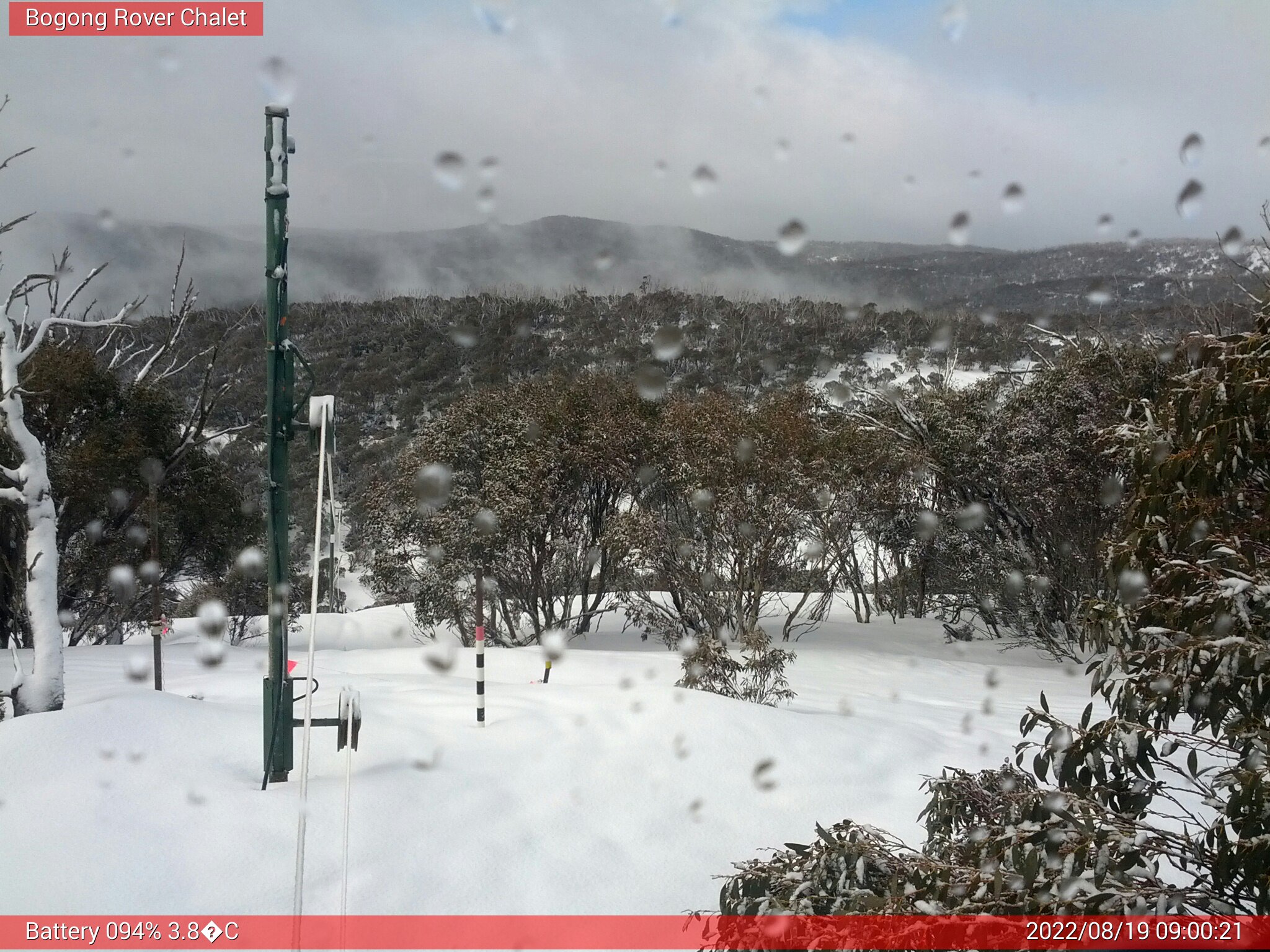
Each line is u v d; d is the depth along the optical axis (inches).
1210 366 108.8
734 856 164.9
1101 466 463.5
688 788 186.5
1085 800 94.2
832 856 103.1
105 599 584.4
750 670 295.6
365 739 193.0
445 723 213.5
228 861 138.0
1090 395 479.2
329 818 153.4
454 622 582.6
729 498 510.0
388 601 722.8
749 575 523.5
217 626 474.9
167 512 586.9
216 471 652.7
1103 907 80.4
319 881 138.5
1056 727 104.0
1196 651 90.7
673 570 515.5
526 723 213.3
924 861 97.1
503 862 152.5
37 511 221.3
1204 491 99.7
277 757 166.7
